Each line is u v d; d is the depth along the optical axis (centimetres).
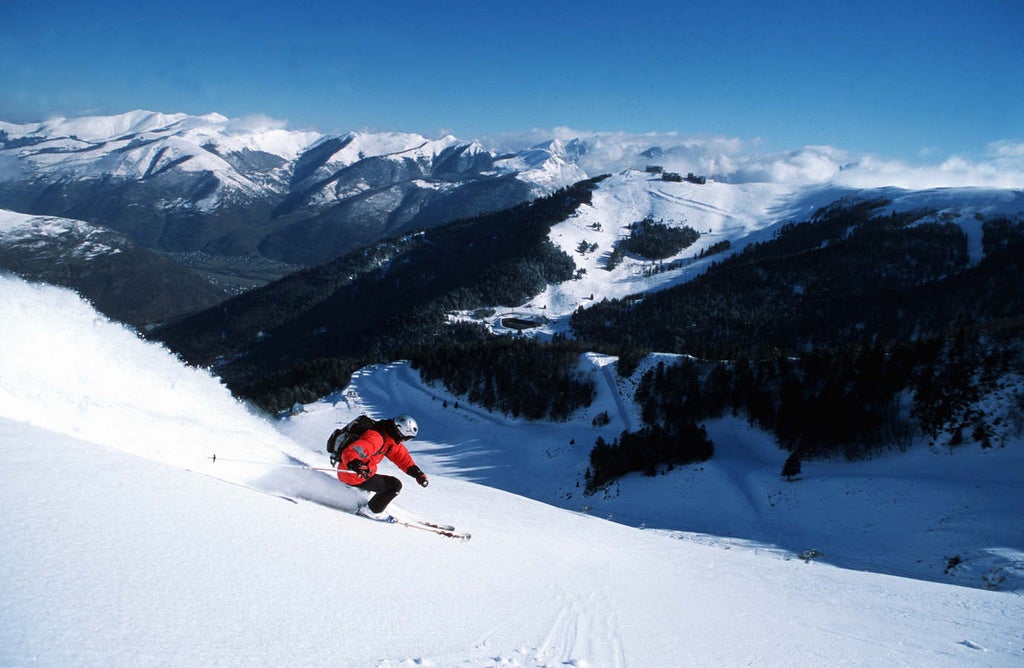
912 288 15875
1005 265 15175
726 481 5209
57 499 308
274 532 387
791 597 917
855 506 3994
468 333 19112
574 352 10150
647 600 630
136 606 231
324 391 11294
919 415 5338
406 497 891
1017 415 4778
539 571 618
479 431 8919
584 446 7481
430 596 391
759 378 6912
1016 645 725
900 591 1205
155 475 409
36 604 207
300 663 233
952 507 3625
